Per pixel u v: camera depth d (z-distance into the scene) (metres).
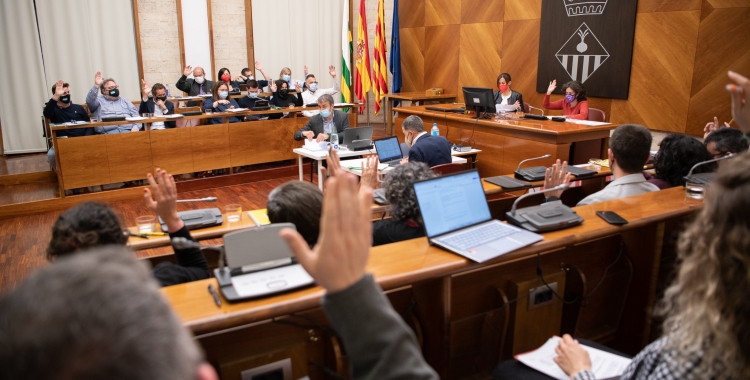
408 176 2.04
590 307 2.19
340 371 1.47
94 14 7.77
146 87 6.52
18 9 7.30
